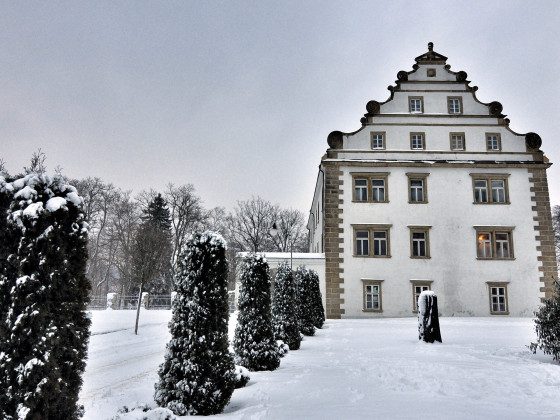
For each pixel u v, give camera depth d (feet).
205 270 25.12
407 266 98.22
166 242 159.84
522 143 103.96
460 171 102.06
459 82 106.63
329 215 100.48
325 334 64.95
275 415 22.03
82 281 17.60
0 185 17.30
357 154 103.09
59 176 18.17
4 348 15.62
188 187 194.90
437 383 29.25
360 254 99.09
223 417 22.12
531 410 22.74
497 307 96.89
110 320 74.74
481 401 24.76
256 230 223.51
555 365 36.22
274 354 36.09
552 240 99.19
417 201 100.94
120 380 35.45
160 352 51.16
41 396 15.26
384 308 96.58
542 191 101.35
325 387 28.71
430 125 104.68
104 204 196.75
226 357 24.57
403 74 107.04
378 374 32.99
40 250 16.58
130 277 153.89
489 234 100.22
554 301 39.04
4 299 16.01
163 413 18.15
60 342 16.34
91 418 23.50
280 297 50.44
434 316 54.39
